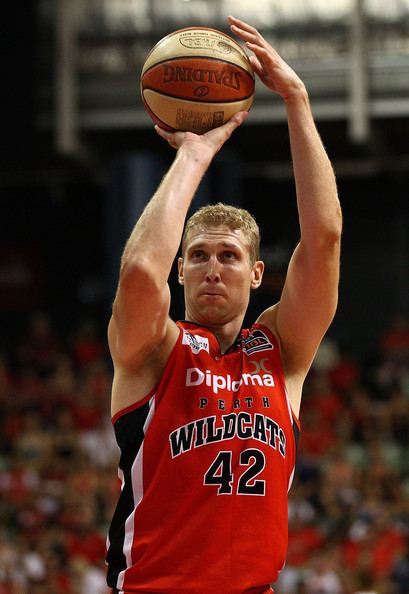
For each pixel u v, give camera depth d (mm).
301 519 24438
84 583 21609
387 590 20312
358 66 32281
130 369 5664
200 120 6254
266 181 37781
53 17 34562
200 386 5660
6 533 24266
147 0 34781
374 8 33031
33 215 40031
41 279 39812
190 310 6090
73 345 38875
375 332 37812
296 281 5938
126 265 5449
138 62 34531
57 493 26422
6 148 35000
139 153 35969
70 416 31266
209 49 6277
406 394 33875
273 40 33781
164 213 5602
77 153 34500
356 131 32281
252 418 5637
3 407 32781
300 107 6031
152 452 5555
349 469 26953
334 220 5863
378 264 38062
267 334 6066
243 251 5984
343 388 34312
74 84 34281
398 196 38000
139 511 5508
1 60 34906
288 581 21969
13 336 39594
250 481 5508
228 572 5359
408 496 26031
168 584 5340
